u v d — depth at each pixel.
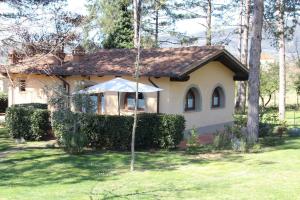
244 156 14.96
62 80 23.25
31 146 17.22
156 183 10.78
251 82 18.05
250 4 34.59
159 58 21.72
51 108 19.56
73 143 15.37
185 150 16.50
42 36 16.12
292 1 30.14
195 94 21.94
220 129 23.61
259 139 18.69
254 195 9.35
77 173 12.31
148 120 16.48
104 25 17.34
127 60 22.59
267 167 12.79
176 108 20.25
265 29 31.66
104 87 17.83
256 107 18.02
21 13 17.83
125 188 10.23
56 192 9.89
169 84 19.77
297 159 14.11
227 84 24.33
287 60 40.38
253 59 17.95
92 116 16.56
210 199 9.05
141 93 20.78
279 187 10.12
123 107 21.47
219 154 15.47
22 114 18.41
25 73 23.44
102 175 11.99
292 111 37.03
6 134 20.52
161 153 15.76
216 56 21.52
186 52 22.12
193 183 10.71
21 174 12.24
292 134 21.02
